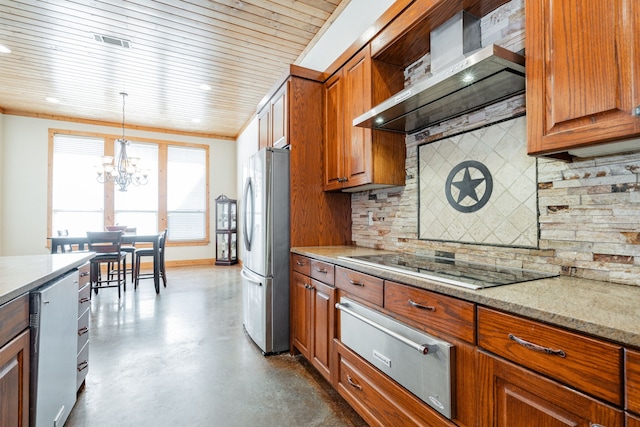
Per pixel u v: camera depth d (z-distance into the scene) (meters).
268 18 3.03
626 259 1.11
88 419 1.67
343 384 1.73
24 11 2.87
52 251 4.04
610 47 0.87
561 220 1.31
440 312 1.14
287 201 2.55
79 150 5.98
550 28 1.02
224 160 7.30
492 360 0.95
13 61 3.80
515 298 0.93
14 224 5.49
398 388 1.32
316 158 2.65
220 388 1.99
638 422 0.65
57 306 1.45
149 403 1.82
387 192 2.36
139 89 4.65
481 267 1.50
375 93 2.04
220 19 3.03
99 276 4.52
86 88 4.60
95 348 2.57
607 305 0.85
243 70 4.07
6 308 1.05
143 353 2.49
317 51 3.28
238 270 6.20
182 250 6.81
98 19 3.00
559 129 1.00
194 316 3.40
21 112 5.55
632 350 0.66
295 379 2.10
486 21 1.62
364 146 2.11
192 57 3.74
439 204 1.91
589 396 0.73
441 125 1.91
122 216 6.29
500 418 0.93
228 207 6.83
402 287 1.32
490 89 1.44
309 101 2.64
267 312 2.46
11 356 1.08
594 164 1.20
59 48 3.51
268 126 3.08
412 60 2.06
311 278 2.17
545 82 1.03
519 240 1.46
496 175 1.58
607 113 0.88
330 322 1.88
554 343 0.80
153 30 3.19
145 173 5.40
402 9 1.74
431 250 1.94
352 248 2.49
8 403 1.05
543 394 0.82
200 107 5.43
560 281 1.17
